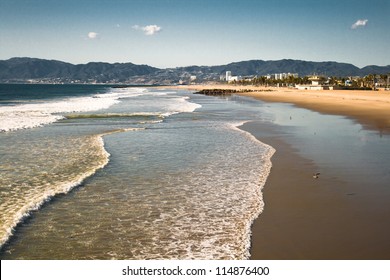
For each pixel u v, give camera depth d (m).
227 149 21.89
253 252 9.10
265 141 24.61
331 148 21.86
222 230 10.45
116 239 10.00
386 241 9.57
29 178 15.75
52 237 10.12
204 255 9.02
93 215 11.65
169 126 33.12
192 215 11.59
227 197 13.23
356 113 45.03
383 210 11.73
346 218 11.09
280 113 46.41
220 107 58.47
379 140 24.66
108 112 48.59
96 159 19.19
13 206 12.40
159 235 10.21
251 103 69.31
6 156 19.94
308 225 10.62
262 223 10.83
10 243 9.77
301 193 13.52
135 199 13.09
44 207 12.30
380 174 15.88
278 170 16.84
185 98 91.31
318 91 126.00
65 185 14.46
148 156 20.00
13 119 37.91
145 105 62.78
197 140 25.14
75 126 33.22
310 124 34.03
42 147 22.52
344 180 15.05
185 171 16.84
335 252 9.02
